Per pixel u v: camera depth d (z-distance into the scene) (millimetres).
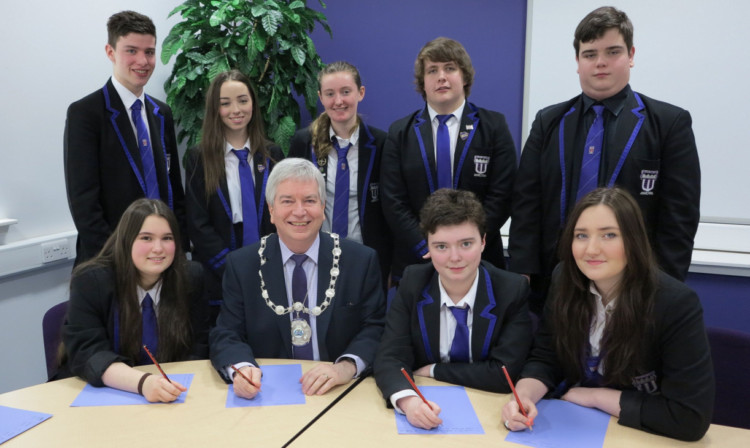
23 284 2559
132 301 1617
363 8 3342
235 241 2260
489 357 1482
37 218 2604
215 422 1247
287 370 1519
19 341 2566
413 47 3277
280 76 3037
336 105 2230
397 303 1561
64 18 2674
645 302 1267
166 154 2404
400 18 3270
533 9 2891
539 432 1204
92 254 2121
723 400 1516
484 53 3096
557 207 1876
